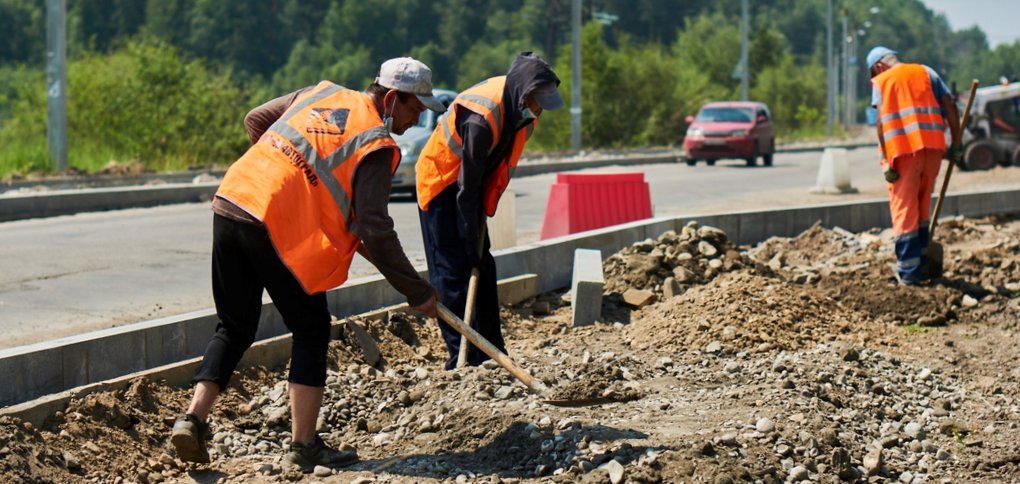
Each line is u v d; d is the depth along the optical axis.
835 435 7.42
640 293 11.55
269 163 6.49
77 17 163.50
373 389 8.47
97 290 12.36
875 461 7.21
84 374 7.64
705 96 71.94
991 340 10.85
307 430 6.91
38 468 6.36
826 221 17.16
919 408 8.74
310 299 6.76
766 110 41.84
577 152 49.97
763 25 130.50
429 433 7.52
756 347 9.70
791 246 15.94
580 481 6.45
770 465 6.75
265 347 8.62
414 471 6.81
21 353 7.19
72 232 18.16
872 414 8.39
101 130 37.59
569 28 142.50
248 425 7.71
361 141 6.52
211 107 40.53
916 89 12.55
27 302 11.53
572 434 7.04
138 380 7.61
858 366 9.44
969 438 8.12
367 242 6.55
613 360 9.12
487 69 168.00
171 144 38.06
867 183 29.41
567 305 11.91
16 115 38.84
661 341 10.00
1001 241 15.62
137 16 167.50
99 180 28.53
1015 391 9.30
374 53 176.12
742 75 67.62
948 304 11.80
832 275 13.04
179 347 8.46
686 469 6.44
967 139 33.25
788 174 34.28
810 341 10.12
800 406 7.98
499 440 7.16
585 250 11.39
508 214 13.55
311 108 6.64
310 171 6.47
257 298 6.85
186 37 163.88
